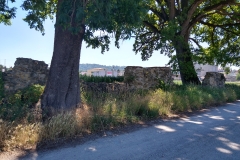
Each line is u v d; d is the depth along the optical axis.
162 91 13.66
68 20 7.30
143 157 5.70
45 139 6.60
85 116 7.90
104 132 7.70
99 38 8.92
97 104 9.54
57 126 6.90
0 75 11.16
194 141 7.02
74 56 9.06
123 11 7.50
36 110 8.16
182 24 19.95
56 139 6.71
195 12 21.58
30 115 7.61
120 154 5.86
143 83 15.64
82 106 9.20
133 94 11.89
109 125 8.23
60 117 7.33
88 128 7.73
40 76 12.55
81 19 7.31
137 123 9.13
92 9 7.24
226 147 6.53
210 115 11.34
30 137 6.39
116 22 7.96
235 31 24.47
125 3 7.43
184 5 21.23
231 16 23.06
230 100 17.52
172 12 20.17
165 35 17.47
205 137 7.45
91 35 8.52
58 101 8.80
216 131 8.22
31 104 9.24
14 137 6.20
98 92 11.71
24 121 7.20
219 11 22.17
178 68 19.09
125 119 9.08
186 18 19.72
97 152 5.96
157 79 16.36
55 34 9.16
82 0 7.46
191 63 19.95
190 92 14.35
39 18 10.19
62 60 8.92
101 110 8.95
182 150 6.23
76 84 9.23
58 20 7.39
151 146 6.50
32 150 5.95
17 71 11.78
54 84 8.88
